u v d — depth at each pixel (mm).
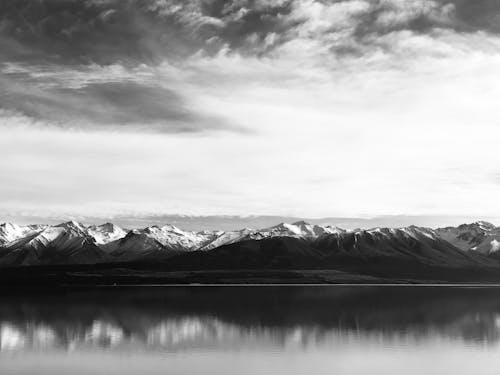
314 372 52438
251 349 64312
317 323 87562
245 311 109625
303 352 62375
